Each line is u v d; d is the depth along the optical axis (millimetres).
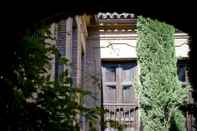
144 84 14117
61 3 4520
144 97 14031
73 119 4184
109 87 15641
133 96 15492
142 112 13961
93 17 15062
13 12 4059
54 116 4023
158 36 14539
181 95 13781
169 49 14461
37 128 3947
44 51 4160
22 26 4145
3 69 3926
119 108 15195
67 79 4309
